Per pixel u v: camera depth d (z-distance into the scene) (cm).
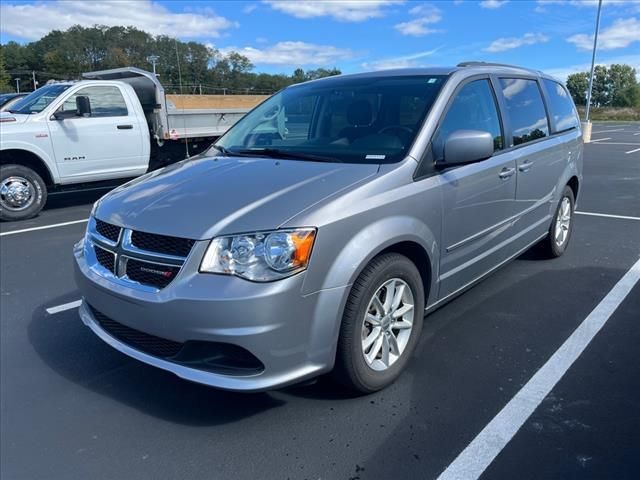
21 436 280
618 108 6788
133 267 279
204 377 260
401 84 379
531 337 377
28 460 262
